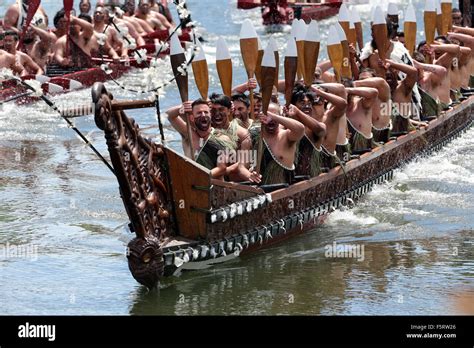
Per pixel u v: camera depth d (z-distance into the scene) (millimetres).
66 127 19188
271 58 11625
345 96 13211
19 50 22484
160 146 10578
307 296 10508
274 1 31094
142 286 10820
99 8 24312
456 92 18828
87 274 11242
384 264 11516
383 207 13812
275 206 11836
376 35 15469
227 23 33062
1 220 13195
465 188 14758
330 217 13320
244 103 12516
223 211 10750
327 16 33375
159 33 26016
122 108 9672
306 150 12664
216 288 10734
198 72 12016
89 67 23328
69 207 13766
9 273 11273
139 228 9992
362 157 14125
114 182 15133
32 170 15883
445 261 11602
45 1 38375
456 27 20141
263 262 11578
